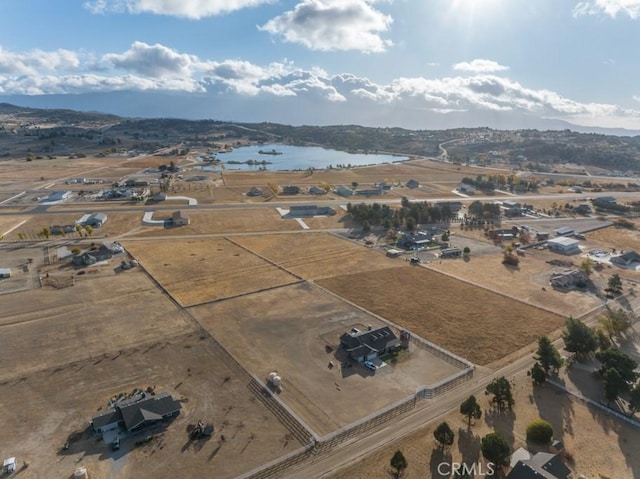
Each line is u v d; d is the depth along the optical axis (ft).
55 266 327.88
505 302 284.20
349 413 174.29
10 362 203.31
